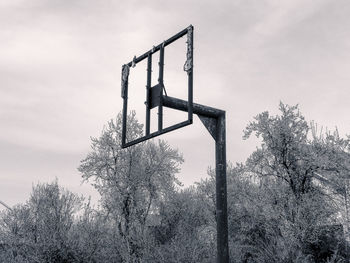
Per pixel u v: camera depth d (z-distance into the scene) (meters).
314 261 15.52
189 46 6.09
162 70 6.72
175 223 18.89
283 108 17.80
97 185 18.48
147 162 19.20
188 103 5.90
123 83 8.05
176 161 19.94
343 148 17.00
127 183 18.12
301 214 15.54
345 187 16.44
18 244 16.92
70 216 17.11
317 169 16.78
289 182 17.34
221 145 6.07
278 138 17.44
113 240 16.55
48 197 17.38
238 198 18.47
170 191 19.41
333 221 16.00
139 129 19.39
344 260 14.95
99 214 17.48
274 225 16.47
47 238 15.91
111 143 18.86
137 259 15.80
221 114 6.22
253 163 17.95
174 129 6.11
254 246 17.22
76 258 15.82
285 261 14.50
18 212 17.44
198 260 15.47
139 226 17.50
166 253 15.35
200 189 20.17
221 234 5.72
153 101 6.76
